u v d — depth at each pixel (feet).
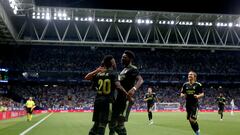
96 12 191.93
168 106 233.14
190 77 44.75
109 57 28.99
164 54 275.80
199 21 205.98
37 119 111.04
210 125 79.00
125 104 29.50
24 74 237.45
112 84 28.12
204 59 276.82
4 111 111.96
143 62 266.98
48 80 246.88
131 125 77.56
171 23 205.57
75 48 266.57
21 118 123.95
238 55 283.18
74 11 188.55
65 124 81.35
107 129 59.36
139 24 220.43
